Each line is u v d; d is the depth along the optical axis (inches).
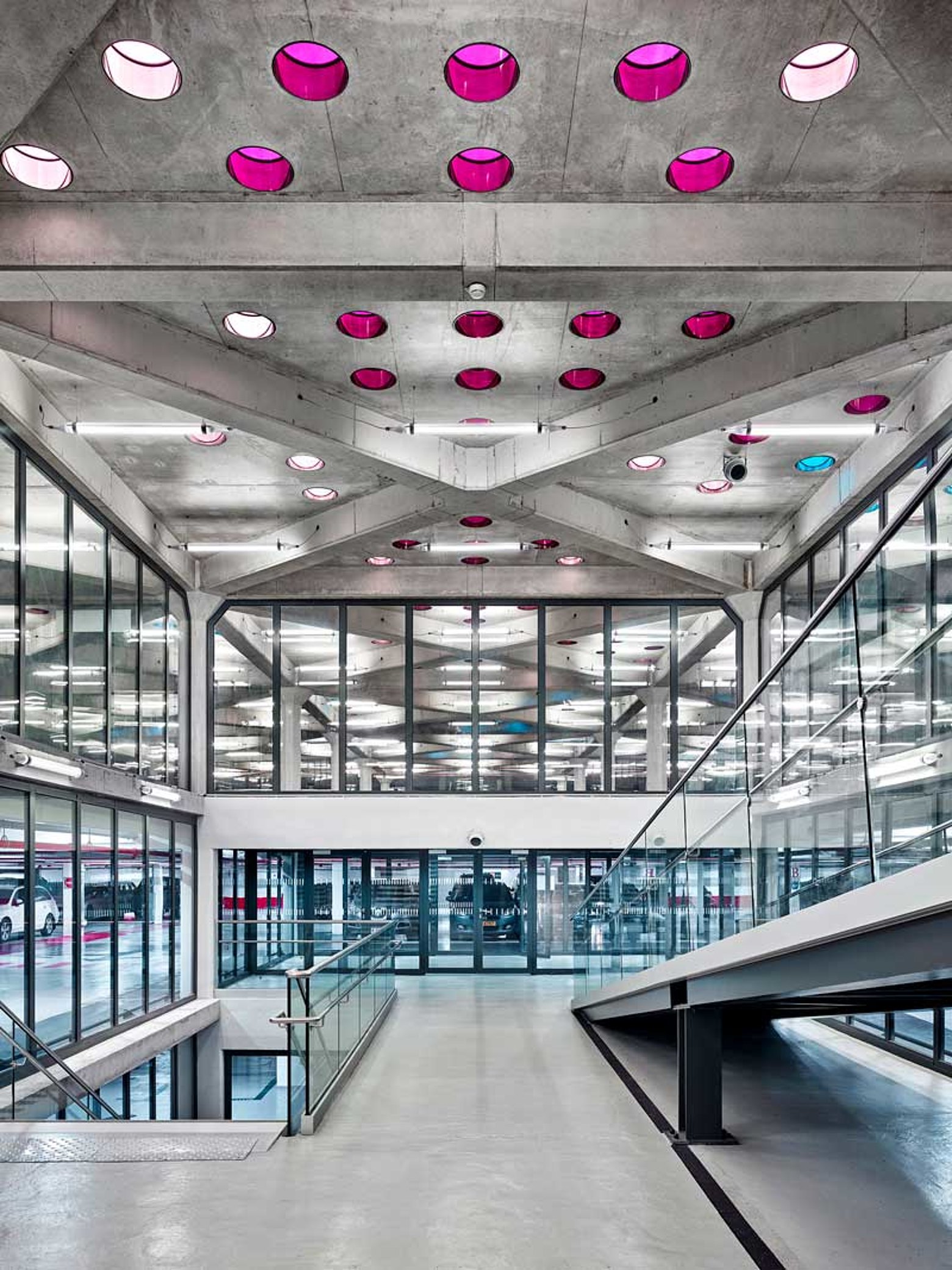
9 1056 329.7
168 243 236.8
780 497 474.9
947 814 133.9
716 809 248.5
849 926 165.2
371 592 600.1
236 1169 211.9
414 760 607.2
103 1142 227.1
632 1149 234.2
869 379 324.2
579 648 615.5
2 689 340.8
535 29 189.8
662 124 214.2
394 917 609.0
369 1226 179.6
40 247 235.8
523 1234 177.3
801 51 194.7
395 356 326.6
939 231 237.6
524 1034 407.5
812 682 192.2
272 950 579.5
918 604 370.0
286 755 602.2
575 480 449.4
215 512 494.6
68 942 398.6
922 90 189.5
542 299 253.0
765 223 238.8
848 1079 319.6
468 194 237.6
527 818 595.8
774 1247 173.3
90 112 209.9
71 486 404.5
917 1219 188.4
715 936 248.1
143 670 508.1
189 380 313.1
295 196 237.1
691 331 311.4
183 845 567.5
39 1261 163.2
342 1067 309.9
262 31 190.1
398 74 201.2
